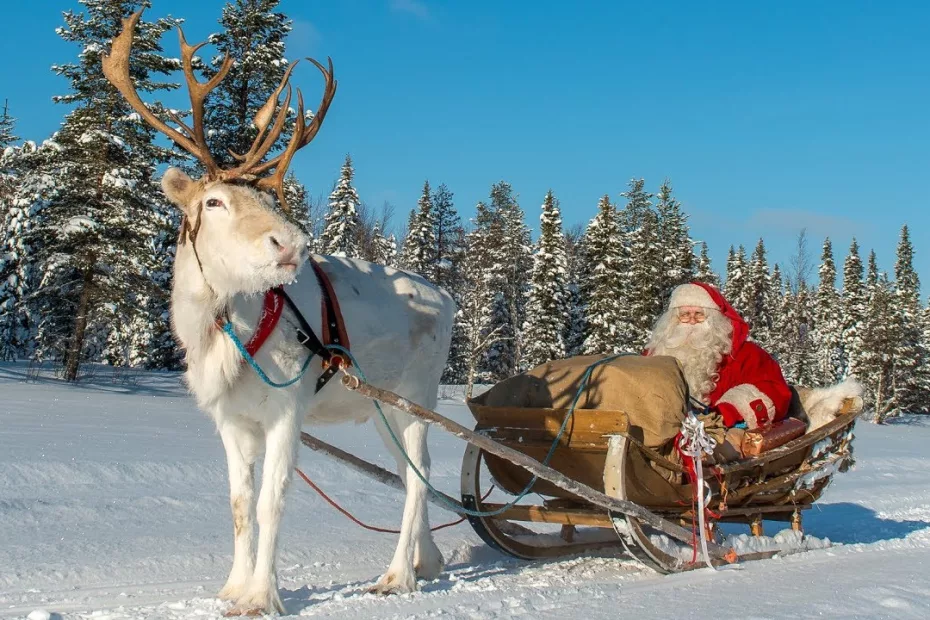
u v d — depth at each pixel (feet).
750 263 196.75
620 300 148.46
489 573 20.76
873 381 181.57
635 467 20.21
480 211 201.26
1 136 170.09
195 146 16.47
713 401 24.79
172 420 54.39
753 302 194.70
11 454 32.86
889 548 25.03
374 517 28.60
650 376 20.77
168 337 146.51
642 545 19.53
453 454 46.21
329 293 18.40
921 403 197.47
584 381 21.31
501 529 23.44
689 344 25.05
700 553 21.15
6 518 23.94
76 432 42.78
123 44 16.89
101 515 25.48
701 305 25.26
